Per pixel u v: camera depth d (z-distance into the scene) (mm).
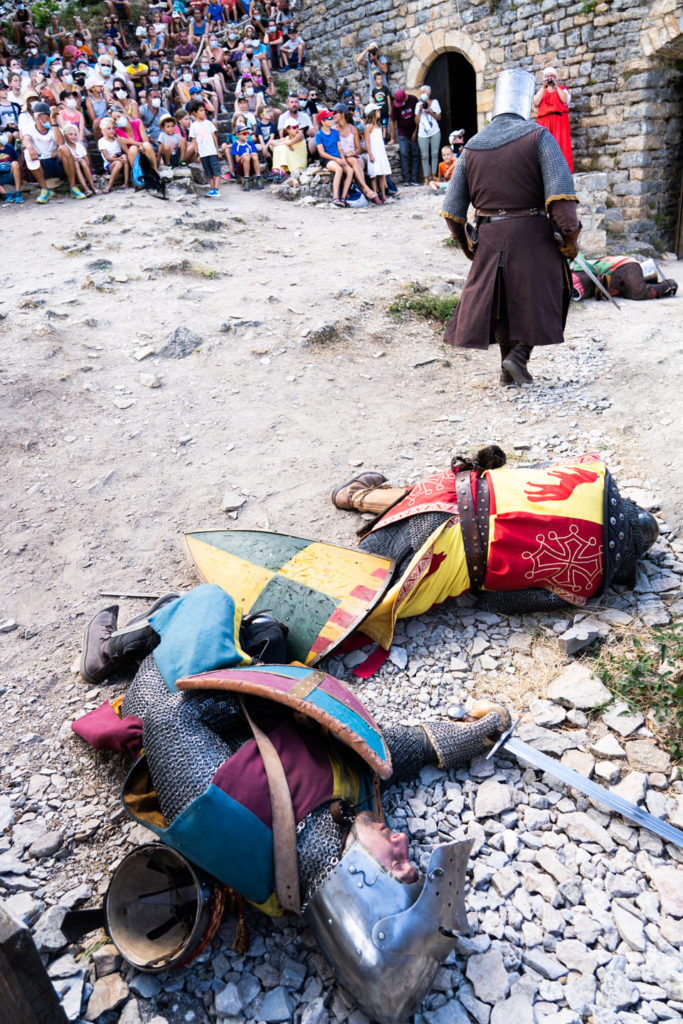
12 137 11125
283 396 5504
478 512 3281
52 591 3760
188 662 2553
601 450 4648
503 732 2797
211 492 4480
